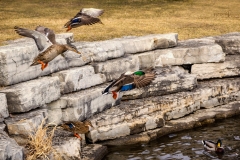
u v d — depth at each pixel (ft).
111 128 48.80
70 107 46.93
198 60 61.52
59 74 48.83
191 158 45.60
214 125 55.26
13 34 68.23
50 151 39.24
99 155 45.47
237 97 61.46
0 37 65.10
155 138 50.80
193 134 52.42
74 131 42.93
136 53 59.82
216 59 62.03
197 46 62.39
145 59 59.52
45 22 80.84
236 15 92.79
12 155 34.14
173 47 62.28
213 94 59.16
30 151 38.47
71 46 27.55
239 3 105.81
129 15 89.81
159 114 53.16
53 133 41.65
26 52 45.91
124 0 104.83
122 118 49.96
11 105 42.24
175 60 61.00
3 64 43.65
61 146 40.86
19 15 86.22
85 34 70.69
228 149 47.96
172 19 87.15
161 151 47.44
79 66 52.19
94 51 53.93
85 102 48.24
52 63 48.83
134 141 49.21
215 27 80.79
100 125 48.34
